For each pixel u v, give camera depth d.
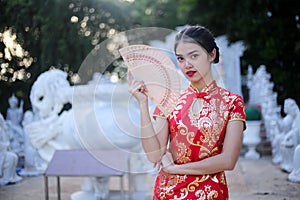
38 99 7.16
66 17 8.92
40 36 8.23
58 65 9.12
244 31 11.59
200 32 2.05
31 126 7.03
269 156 8.95
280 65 11.05
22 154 8.14
